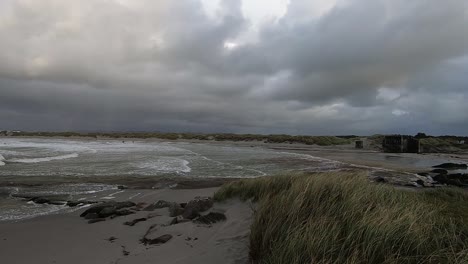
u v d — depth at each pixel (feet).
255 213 21.25
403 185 52.21
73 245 19.58
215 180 52.65
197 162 81.46
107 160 78.79
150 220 25.21
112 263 16.03
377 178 55.72
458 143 194.08
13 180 46.98
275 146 192.24
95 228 23.44
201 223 22.21
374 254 12.14
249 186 30.14
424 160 112.06
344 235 13.82
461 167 88.28
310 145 211.00
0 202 33.81
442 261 12.09
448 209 24.72
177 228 21.39
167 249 17.43
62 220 26.45
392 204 19.11
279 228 15.23
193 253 16.42
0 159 74.38
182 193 40.29
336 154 129.18
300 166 77.25
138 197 37.73
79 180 48.47
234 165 76.43
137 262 15.84
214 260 15.16
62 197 36.96
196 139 283.38
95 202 34.35
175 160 84.23
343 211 16.39
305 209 17.28
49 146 134.92
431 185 53.72
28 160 74.23
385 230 13.26
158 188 44.11
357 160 100.22
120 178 51.31
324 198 18.74
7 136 286.66
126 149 127.34
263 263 13.48
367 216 14.89
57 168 61.11
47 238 21.27
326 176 25.46
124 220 25.52
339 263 11.68
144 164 71.77
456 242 13.99
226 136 281.54
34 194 38.22
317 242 12.61
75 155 91.35
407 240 13.00
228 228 20.43
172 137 296.10
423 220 15.69
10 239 21.03
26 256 17.92
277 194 22.61
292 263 11.94
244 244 17.10
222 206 27.99
